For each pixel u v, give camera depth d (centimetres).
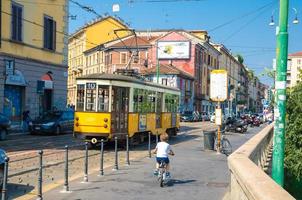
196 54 8569
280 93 1056
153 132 2761
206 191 1214
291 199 446
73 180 1331
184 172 1564
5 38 3141
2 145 2305
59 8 3894
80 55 9575
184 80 7912
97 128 2209
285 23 1041
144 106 2588
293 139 2256
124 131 2334
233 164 802
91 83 2234
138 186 1264
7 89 3209
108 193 1155
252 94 16825
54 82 3812
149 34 9312
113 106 2241
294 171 2205
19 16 3319
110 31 8744
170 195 1148
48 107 3772
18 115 3350
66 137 3011
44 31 3669
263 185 531
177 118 3347
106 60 8394
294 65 11400
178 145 2695
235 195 775
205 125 5666
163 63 8344
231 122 4450
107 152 2181
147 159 1908
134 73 2638
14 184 1242
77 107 2256
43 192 1147
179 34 8375
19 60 3300
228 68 11944
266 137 2020
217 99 2356
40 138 2877
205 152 2298
